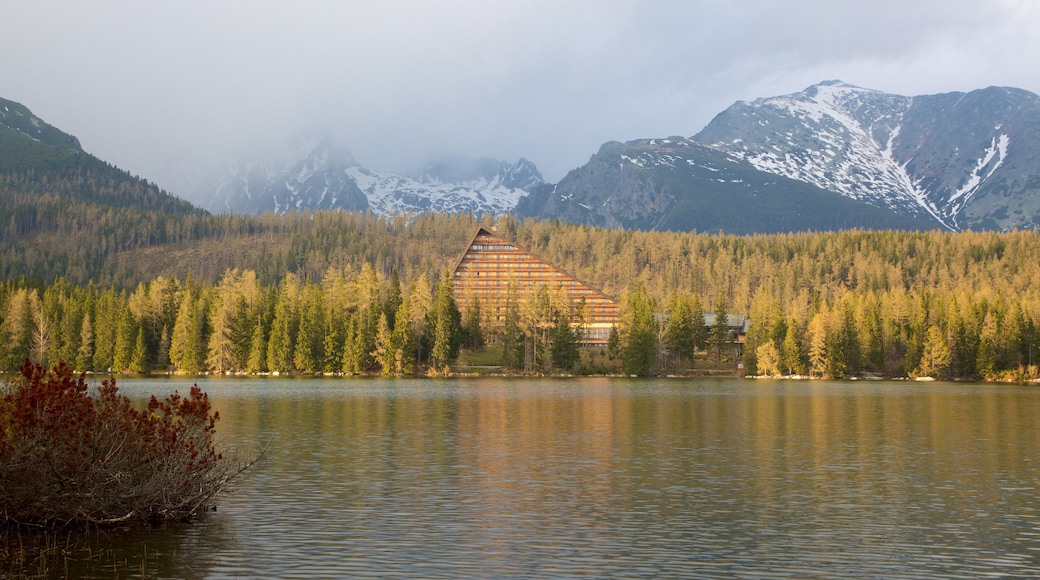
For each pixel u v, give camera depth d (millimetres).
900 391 167375
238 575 37000
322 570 37875
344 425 91875
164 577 36500
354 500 51719
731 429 91188
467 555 40375
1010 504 52219
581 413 109438
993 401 137750
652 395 147500
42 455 40125
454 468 63469
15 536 41594
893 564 39781
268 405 119000
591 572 38125
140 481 43625
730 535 44438
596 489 55938
